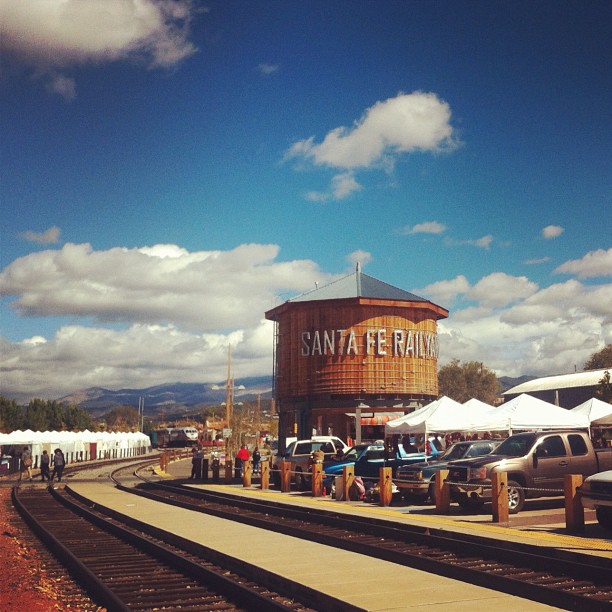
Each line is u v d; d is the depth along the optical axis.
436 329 55.34
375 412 51.00
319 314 51.50
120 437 92.50
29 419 116.25
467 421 29.34
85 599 10.70
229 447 77.75
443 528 17.08
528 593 10.25
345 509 22.80
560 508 20.64
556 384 79.75
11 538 17.44
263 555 14.21
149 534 18.64
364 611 9.27
